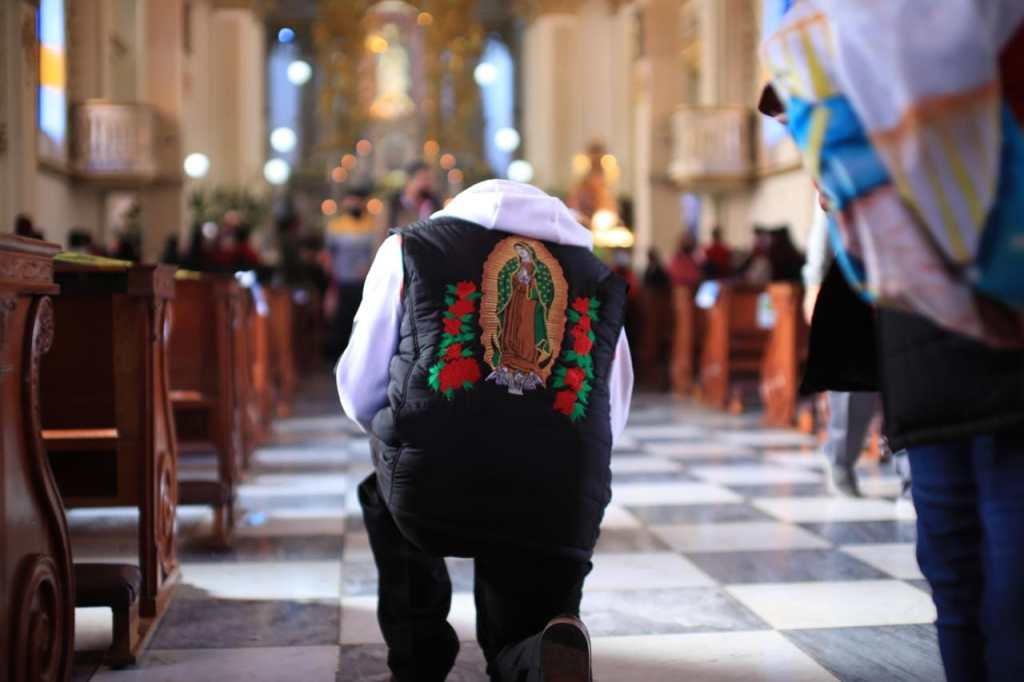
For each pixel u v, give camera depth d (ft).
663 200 58.54
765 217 52.54
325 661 9.91
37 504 7.50
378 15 84.79
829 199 5.38
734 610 11.55
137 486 11.10
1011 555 5.34
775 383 29.07
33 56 39.50
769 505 17.48
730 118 53.11
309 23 86.43
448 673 9.32
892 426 5.85
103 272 10.95
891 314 5.79
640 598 12.06
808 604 11.76
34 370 7.43
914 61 4.91
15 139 38.19
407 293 7.41
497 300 7.37
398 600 8.21
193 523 16.37
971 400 5.41
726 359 33.24
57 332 11.50
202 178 71.51
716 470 21.31
